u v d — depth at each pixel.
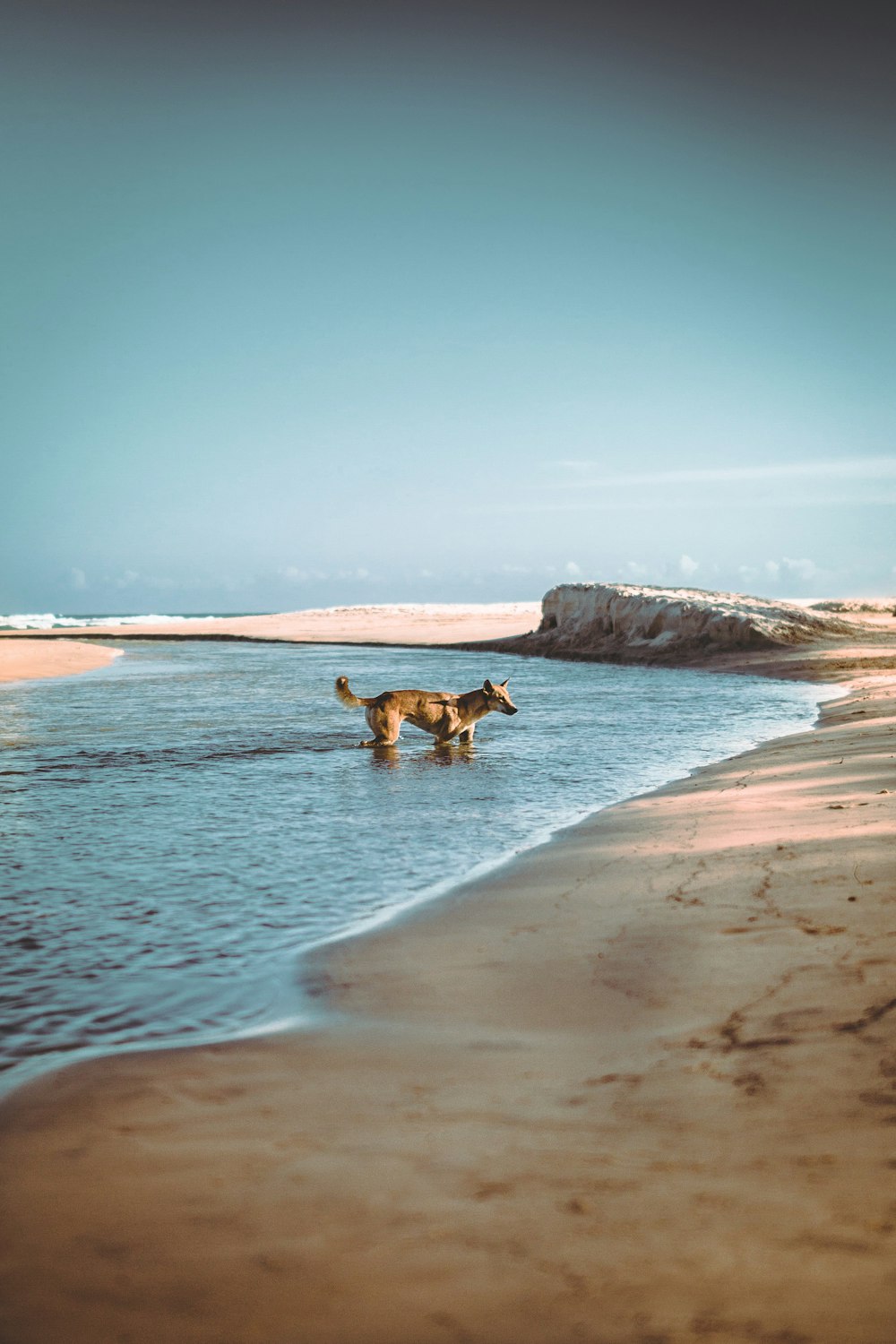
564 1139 2.90
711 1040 3.62
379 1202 2.59
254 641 69.69
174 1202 2.63
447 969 4.80
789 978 4.23
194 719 18.80
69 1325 2.14
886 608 63.91
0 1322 2.16
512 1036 3.85
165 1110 3.23
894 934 4.68
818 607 64.56
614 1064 3.48
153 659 45.88
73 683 29.09
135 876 6.92
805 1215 2.42
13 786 11.03
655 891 6.00
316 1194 2.64
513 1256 2.32
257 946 5.32
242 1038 3.96
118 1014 4.31
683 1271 2.24
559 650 46.47
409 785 11.12
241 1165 2.83
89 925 5.75
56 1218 2.58
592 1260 2.29
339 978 4.74
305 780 11.48
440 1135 2.97
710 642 40.38
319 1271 2.30
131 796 10.37
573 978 4.51
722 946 4.77
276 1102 3.27
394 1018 4.14
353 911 6.01
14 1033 4.10
